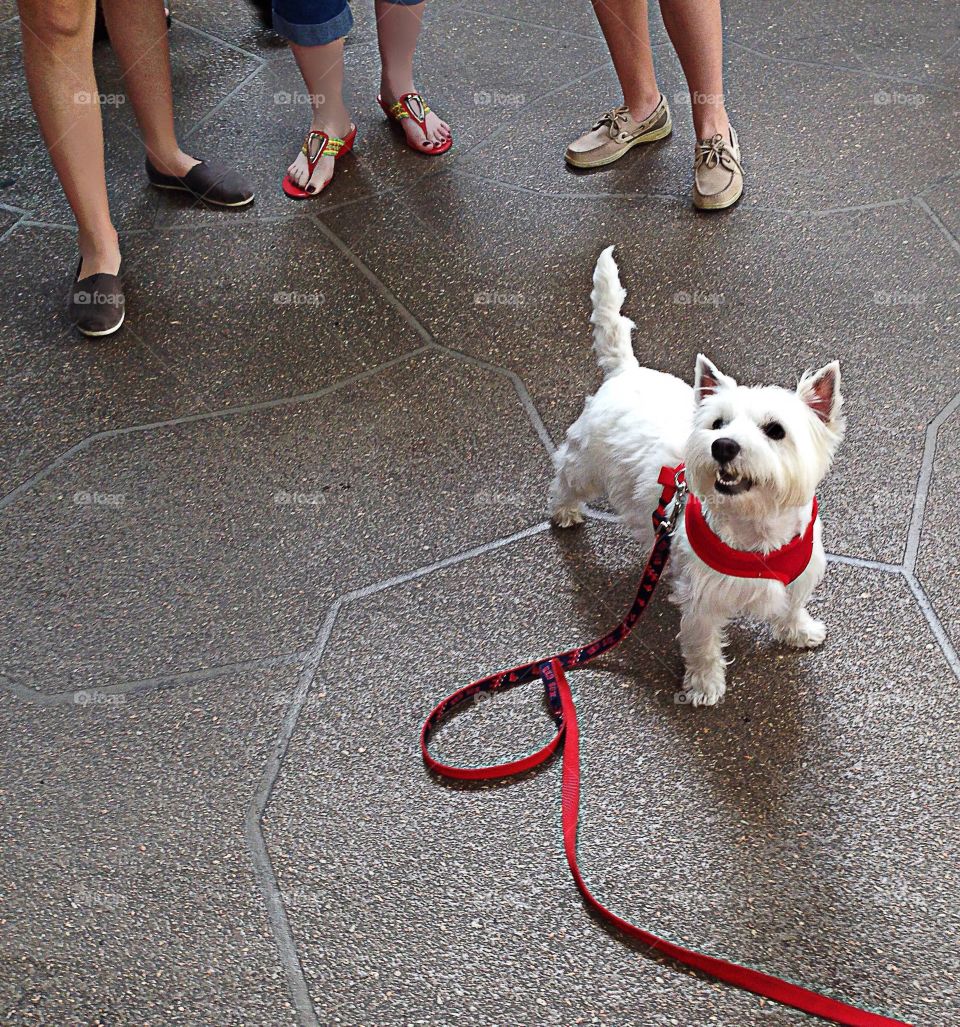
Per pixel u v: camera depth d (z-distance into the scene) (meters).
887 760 2.61
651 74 3.52
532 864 2.54
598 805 2.59
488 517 2.95
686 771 2.62
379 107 3.77
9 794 2.64
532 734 2.68
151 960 2.48
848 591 2.79
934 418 3.01
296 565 2.90
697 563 2.59
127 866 2.57
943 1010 2.31
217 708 2.72
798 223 3.39
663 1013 2.34
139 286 3.37
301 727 2.70
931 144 3.54
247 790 2.63
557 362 3.18
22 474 3.04
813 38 3.87
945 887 2.49
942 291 3.23
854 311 3.21
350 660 2.77
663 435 2.67
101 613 2.85
